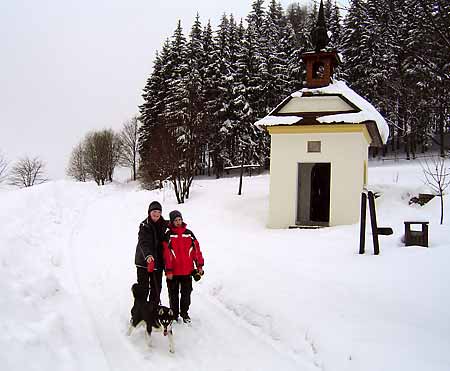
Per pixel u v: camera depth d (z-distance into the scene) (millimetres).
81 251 11789
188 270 6812
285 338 6168
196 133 26172
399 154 39781
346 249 10422
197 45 47000
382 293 7059
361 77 29359
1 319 5500
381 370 4930
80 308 7102
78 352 5469
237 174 42656
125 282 8812
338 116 15781
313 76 17641
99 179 61031
